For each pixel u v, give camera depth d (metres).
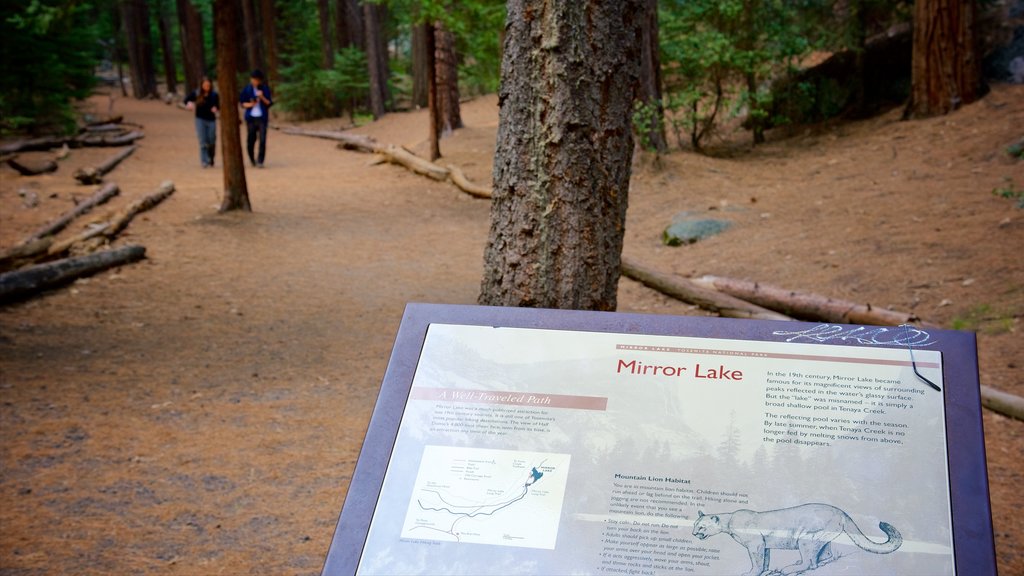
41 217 9.91
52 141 17.52
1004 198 8.33
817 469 1.75
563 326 2.08
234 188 10.77
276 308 6.95
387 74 29.59
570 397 1.96
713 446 1.82
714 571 1.68
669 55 13.26
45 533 3.38
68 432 4.38
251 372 5.40
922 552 1.64
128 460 4.08
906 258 7.34
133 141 19.45
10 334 5.98
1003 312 5.85
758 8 13.45
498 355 2.05
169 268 8.12
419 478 1.90
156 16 46.66
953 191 8.98
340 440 4.36
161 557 3.23
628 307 7.14
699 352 1.97
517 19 3.18
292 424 4.57
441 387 2.02
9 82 18.22
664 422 1.88
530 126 3.19
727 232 9.23
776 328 1.96
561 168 3.17
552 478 1.85
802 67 15.90
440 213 11.42
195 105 15.46
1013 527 3.40
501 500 1.84
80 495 3.71
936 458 1.73
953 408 1.78
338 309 6.95
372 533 1.83
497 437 1.93
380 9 29.97
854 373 1.87
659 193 11.34
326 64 28.78
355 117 27.48
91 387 5.04
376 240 9.76
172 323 6.46
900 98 14.23
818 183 10.65
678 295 7.25
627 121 3.28
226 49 10.53
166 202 11.25
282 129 25.72
